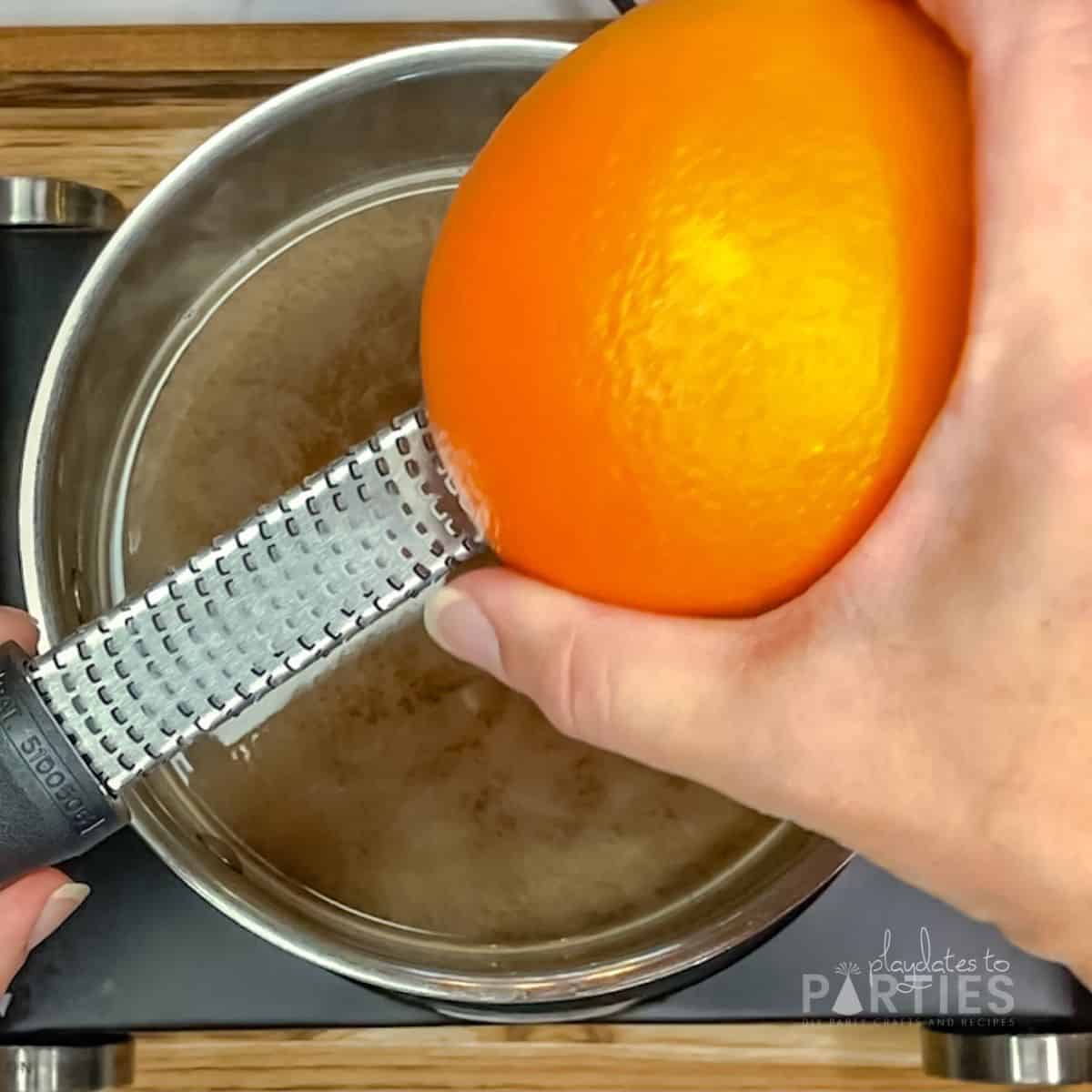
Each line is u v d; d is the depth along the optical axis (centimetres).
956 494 26
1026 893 29
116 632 37
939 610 27
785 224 24
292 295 59
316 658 39
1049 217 25
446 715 55
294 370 58
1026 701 28
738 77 25
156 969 48
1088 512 26
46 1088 47
